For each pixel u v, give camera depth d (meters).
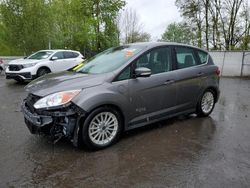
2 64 16.73
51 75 5.22
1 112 6.77
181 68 5.66
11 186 3.36
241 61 17.16
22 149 4.42
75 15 32.34
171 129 5.45
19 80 12.50
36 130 4.37
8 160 4.04
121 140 4.84
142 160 4.06
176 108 5.59
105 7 34.59
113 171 3.73
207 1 28.62
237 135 5.14
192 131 5.34
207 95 6.32
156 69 5.20
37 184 3.41
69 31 31.56
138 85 4.80
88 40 33.22
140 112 4.92
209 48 29.70
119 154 4.27
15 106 7.48
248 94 9.88
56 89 4.23
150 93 5.00
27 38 19.53
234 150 4.42
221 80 14.77
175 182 3.44
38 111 4.20
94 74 4.71
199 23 29.70
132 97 4.73
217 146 4.59
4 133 5.16
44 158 4.11
